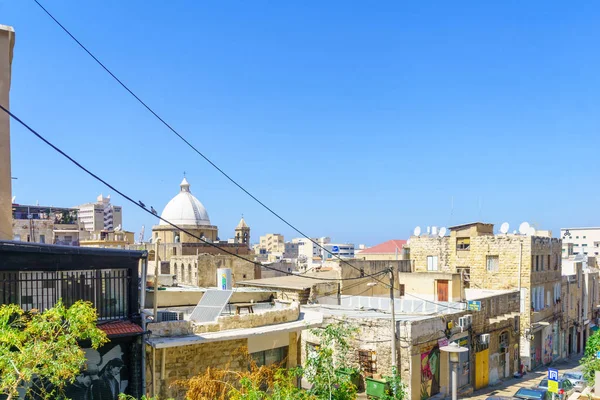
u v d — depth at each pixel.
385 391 16.64
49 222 47.59
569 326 53.19
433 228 53.00
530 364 41.75
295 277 40.38
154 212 12.62
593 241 162.12
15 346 10.70
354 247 194.00
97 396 14.53
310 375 13.07
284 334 19.02
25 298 13.91
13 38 17.61
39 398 13.39
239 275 60.84
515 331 38.62
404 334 26.09
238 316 17.72
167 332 16.03
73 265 14.76
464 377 31.25
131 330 14.91
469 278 46.09
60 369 9.91
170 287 26.34
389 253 65.56
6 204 16.84
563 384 30.38
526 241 43.00
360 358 27.08
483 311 33.94
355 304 34.59
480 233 46.84
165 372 15.73
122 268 15.78
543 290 46.12
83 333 10.93
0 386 9.60
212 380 14.68
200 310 18.17
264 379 16.59
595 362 25.28
